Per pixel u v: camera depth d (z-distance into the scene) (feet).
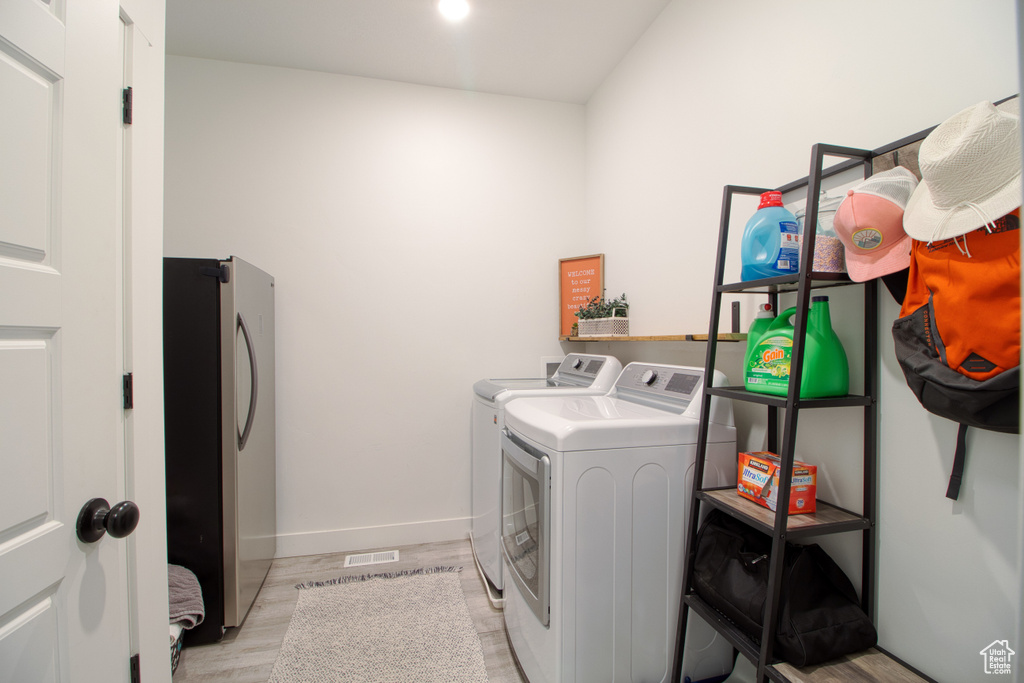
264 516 7.06
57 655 2.31
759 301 4.87
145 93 3.57
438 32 7.14
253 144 7.96
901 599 3.37
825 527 3.34
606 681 4.20
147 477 3.53
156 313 3.71
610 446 4.20
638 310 7.38
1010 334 2.37
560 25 6.97
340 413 8.27
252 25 6.94
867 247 3.13
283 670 5.09
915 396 3.17
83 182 2.51
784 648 3.27
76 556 2.43
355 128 8.39
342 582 7.07
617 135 8.07
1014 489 2.73
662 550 4.37
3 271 2.02
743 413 5.04
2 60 2.03
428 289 8.68
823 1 4.05
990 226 2.47
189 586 5.48
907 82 3.35
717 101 5.47
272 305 7.69
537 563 4.42
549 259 9.30
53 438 2.31
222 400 5.71
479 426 7.53
